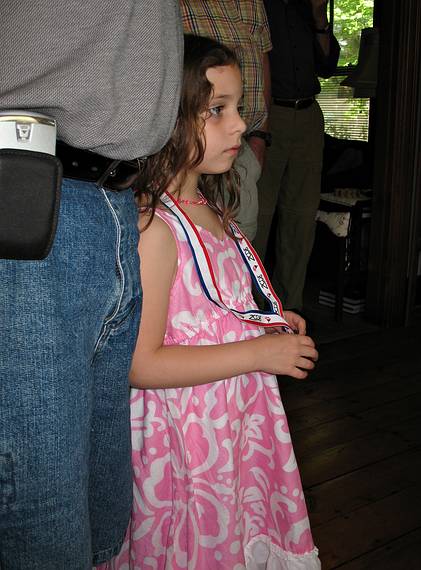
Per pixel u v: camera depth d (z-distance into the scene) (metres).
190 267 1.20
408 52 3.48
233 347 1.18
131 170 0.87
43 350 0.74
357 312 3.96
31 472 0.75
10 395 0.74
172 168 1.18
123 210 0.86
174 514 1.25
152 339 1.13
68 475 0.78
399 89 3.53
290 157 3.31
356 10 5.14
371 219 3.75
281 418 1.31
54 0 0.71
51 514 0.77
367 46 4.29
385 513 2.05
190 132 1.18
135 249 0.89
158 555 1.26
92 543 1.02
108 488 0.99
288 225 3.45
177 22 0.83
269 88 2.84
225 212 1.34
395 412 2.73
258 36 2.54
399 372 3.14
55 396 0.75
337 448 2.45
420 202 3.82
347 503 2.11
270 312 1.29
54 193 0.70
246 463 1.34
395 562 1.83
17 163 0.68
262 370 1.20
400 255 3.71
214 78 1.18
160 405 1.23
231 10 2.42
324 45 3.29
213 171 1.24
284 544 1.35
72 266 0.77
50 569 0.79
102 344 0.88
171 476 1.25
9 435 0.74
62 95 0.73
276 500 1.35
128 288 0.86
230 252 1.32
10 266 0.73
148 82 0.78
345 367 3.19
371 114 5.04
